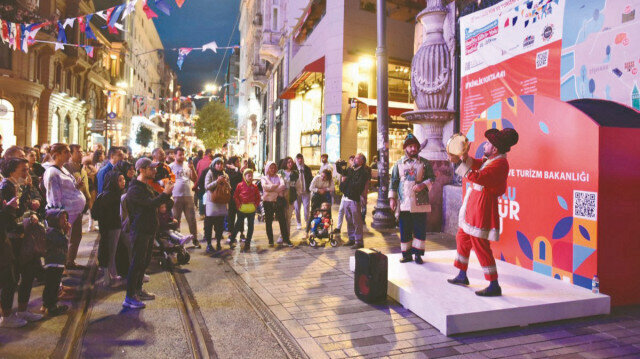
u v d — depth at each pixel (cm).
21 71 2650
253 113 5103
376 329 378
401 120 1928
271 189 765
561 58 600
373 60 1748
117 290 499
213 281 536
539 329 380
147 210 445
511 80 703
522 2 677
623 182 441
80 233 590
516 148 543
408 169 550
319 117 2134
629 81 498
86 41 3431
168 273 578
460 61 890
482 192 420
